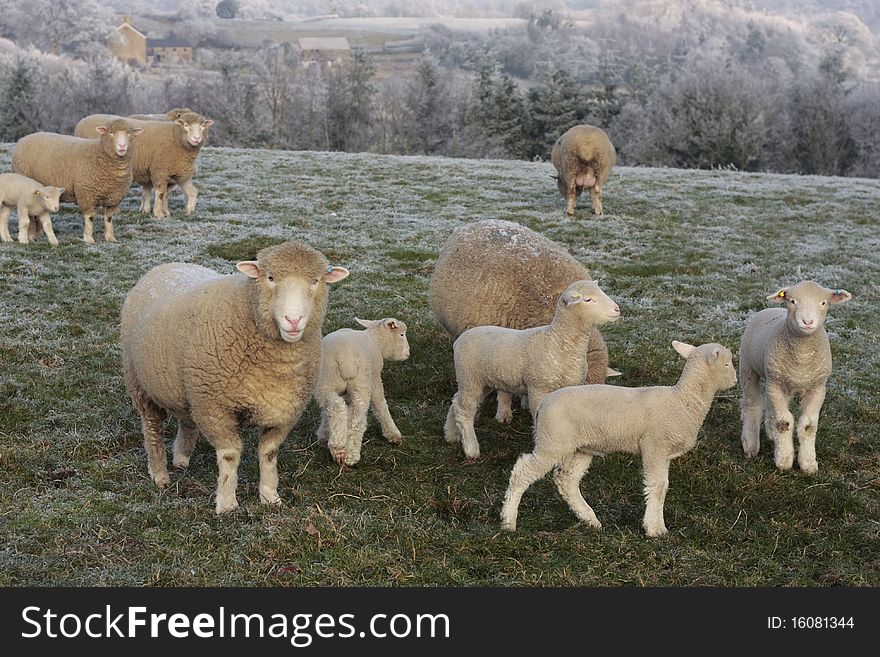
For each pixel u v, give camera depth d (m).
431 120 52.47
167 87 54.41
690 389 5.95
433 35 88.25
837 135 46.44
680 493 6.94
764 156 46.22
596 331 7.59
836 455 7.69
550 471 6.89
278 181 19.48
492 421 8.23
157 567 5.49
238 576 5.45
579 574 5.63
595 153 16.47
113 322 10.49
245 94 51.12
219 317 5.84
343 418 7.02
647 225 16.53
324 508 6.38
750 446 7.71
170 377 6.10
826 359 7.18
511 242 8.45
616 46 83.44
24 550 5.66
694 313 11.84
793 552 6.11
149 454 6.70
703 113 44.50
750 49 81.38
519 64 80.31
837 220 17.72
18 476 6.70
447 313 8.62
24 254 12.89
